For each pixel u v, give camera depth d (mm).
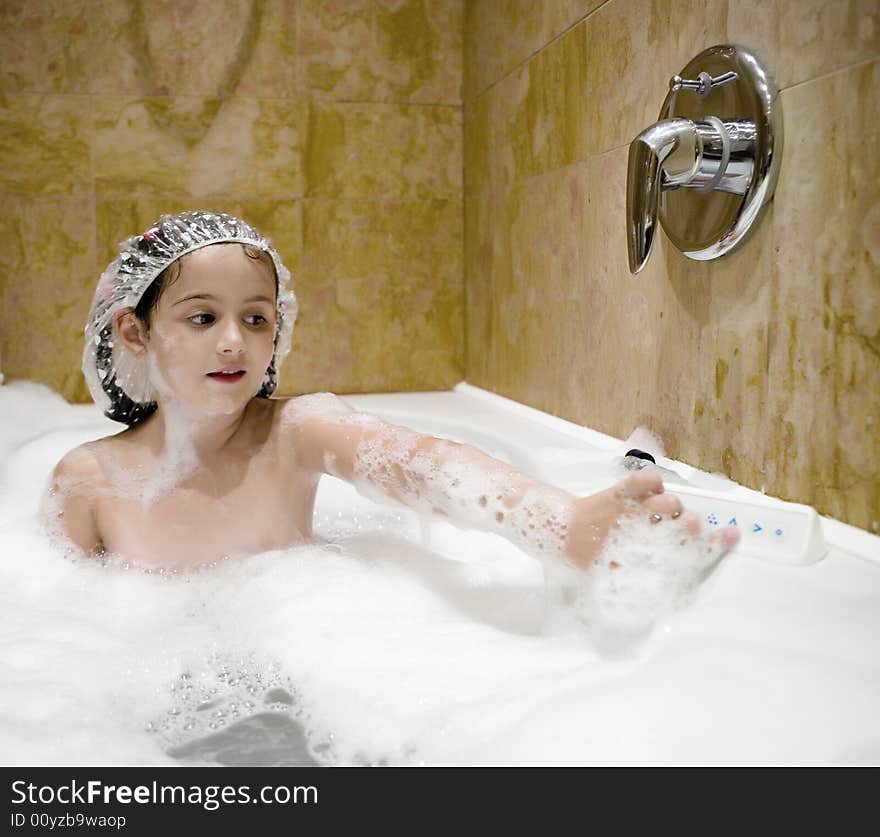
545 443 1407
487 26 1823
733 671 647
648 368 1240
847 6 844
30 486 1319
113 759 595
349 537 1021
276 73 1913
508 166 1736
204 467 963
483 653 729
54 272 1872
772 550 858
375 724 631
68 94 1834
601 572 728
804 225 917
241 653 761
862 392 848
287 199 1949
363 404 1879
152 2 1843
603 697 637
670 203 1112
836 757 555
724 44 1024
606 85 1319
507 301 1781
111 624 826
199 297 874
